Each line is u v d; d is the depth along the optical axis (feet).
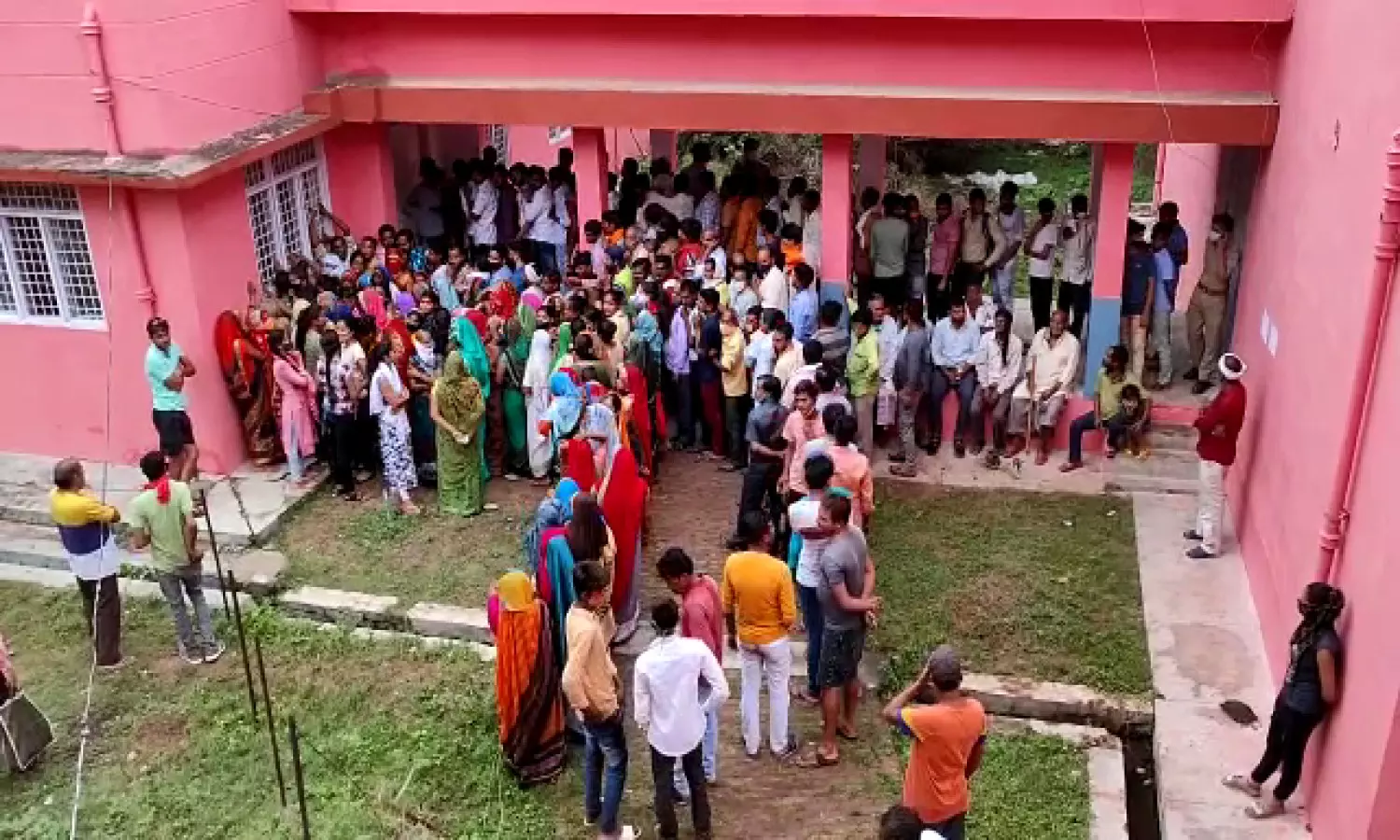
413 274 39.73
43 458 38.88
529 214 45.16
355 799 24.91
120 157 34.58
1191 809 23.71
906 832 16.84
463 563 33.27
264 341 37.01
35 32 33.83
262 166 38.86
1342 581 22.76
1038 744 26.17
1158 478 36.45
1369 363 21.84
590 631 22.11
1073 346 36.99
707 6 36.91
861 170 47.93
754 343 35.94
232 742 26.73
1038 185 70.33
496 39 39.68
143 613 31.83
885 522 34.71
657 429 37.86
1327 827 21.90
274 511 35.37
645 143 67.05
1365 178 23.53
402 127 49.29
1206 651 28.48
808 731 26.84
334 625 31.12
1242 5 33.12
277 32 38.63
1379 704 19.45
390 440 35.12
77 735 27.17
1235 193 40.98
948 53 36.29
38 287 37.19
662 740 22.39
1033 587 31.37
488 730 26.86
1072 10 34.53
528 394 36.65
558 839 23.89
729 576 24.56
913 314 36.81
